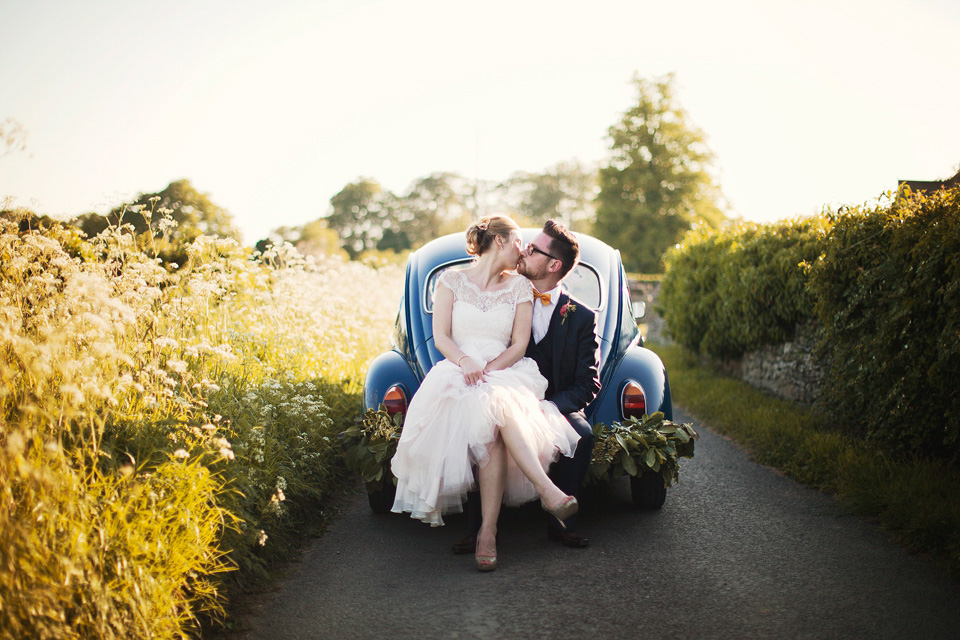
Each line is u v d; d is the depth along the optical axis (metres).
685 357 11.65
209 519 2.97
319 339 6.85
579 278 4.74
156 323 4.01
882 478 4.43
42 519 2.40
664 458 3.92
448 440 3.51
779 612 2.93
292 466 4.17
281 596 3.15
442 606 3.04
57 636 2.15
